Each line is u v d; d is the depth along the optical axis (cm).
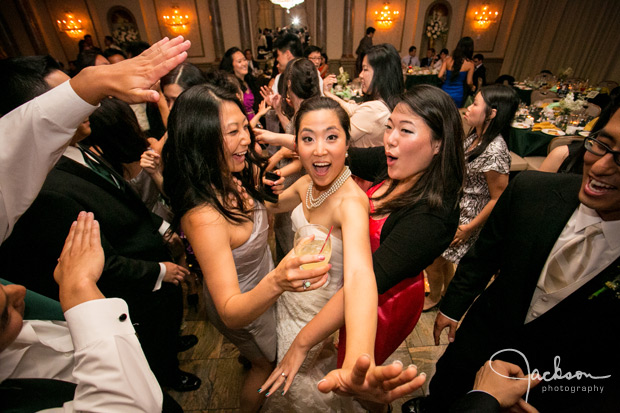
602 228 84
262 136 218
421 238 106
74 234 87
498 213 120
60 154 69
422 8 1021
